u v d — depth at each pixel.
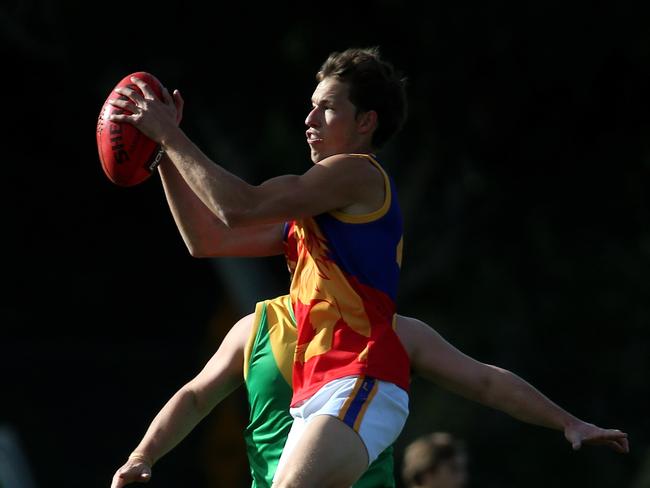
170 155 15.91
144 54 52.78
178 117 16.61
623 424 60.47
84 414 65.75
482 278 61.22
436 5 50.75
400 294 59.81
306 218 16.22
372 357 15.68
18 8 53.25
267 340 18.02
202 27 51.91
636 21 50.16
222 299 69.00
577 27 50.44
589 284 61.03
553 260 60.56
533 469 59.62
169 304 74.00
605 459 60.47
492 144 55.72
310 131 16.77
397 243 16.41
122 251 72.25
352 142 16.67
